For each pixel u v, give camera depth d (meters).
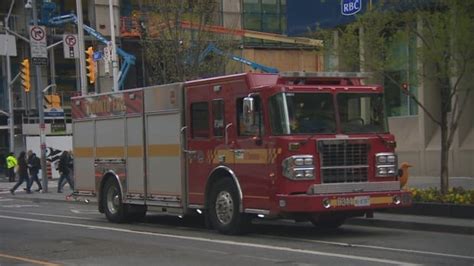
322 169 24.02
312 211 23.44
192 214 29.11
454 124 30.95
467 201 28.78
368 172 24.92
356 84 26.00
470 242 23.39
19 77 86.25
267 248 22.53
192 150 27.77
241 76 25.39
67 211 41.34
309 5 49.47
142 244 24.36
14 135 87.88
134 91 31.09
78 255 21.88
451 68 29.19
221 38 73.25
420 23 29.94
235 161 25.66
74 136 36.12
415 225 27.17
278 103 24.09
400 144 47.69
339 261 19.59
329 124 24.69
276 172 23.81
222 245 23.50
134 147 31.17
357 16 32.09
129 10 97.88
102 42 83.31
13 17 93.69
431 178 44.53
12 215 38.16
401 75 35.75
